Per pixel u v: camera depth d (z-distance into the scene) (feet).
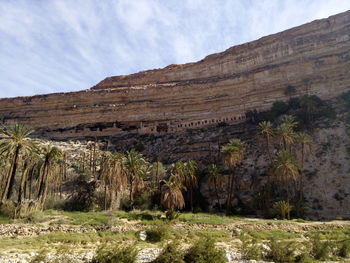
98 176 158.40
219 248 60.18
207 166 190.70
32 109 325.62
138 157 152.97
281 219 125.39
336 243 69.56
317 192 142.61
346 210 130.31
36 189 136.77
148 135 263.90
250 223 105.70
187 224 99.14
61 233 78.79
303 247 65.41
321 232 94.27
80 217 101.55
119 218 104.17
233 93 264.52
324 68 225.35
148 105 287.07
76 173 178.91
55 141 272.10
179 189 136.67
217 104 264.93
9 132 114.42
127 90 312.71
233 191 163.43
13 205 104.42
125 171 137.59
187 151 211.82
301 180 138.72
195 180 157.79
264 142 186.50
